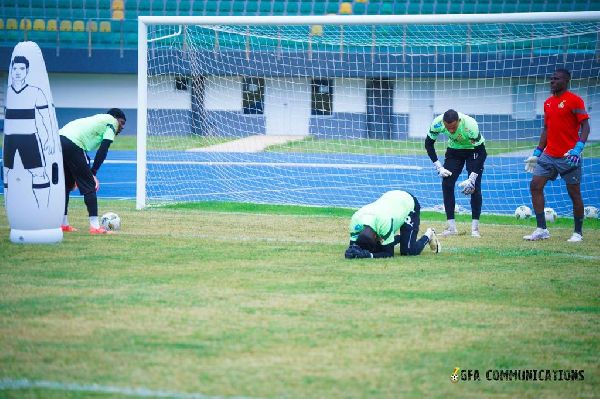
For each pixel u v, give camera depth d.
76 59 107.75
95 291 22.33
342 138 100.44
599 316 20.81
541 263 28.84
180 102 97.31
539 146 35.50
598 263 29.03
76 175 33.16
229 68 99.44
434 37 98.88
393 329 18.97
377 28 98.38
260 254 29.42
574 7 117.56
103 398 14.02
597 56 84.31
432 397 14.52
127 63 108.50
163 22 44.53
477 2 119.12
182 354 16.62
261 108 101.44
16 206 30.12
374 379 15.36
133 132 114.69
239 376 15.32
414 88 99.12
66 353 16.55
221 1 119.31
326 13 119.50
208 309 20.50
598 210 45.22
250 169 73.25
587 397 14.84
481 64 98.62
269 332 18.44
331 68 99.25
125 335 17.92
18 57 29.56
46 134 29.97
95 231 33.84
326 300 21.80
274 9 119.56
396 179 66.31
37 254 28.20
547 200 55.19
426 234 30.41
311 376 15.42
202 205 46.38
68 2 118.06
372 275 25.55
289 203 50.28
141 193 44.47
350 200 53.41
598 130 92.88
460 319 20.11
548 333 19.03
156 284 23.47
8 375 15.14
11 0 117.25
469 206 50.53
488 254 30.69
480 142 35.31
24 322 18.86
